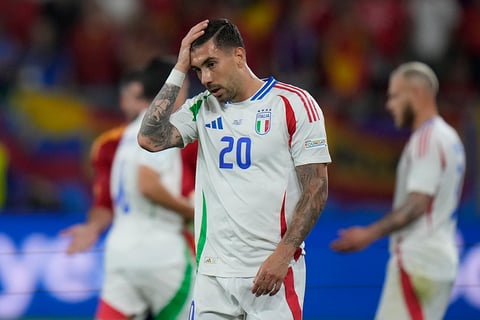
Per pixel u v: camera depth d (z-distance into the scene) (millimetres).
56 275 32500
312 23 45219
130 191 21000
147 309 21469
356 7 45781
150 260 20828
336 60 44500
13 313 32281
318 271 28250
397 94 21906
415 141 21406
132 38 44719
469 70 46438
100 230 23234
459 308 31578
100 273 32406
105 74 43906
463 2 47344
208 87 15750
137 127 21266
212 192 16094
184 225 21172
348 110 39312
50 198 37969
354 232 20984
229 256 15938
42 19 44969
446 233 21375
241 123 15828
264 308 15875
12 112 38094
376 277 28172
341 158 39000
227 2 46406
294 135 15641
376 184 39094
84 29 44219
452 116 38844
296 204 15820
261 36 45250
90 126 38438
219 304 16109
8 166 37812
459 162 21516
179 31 45750
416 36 46031
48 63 43781
